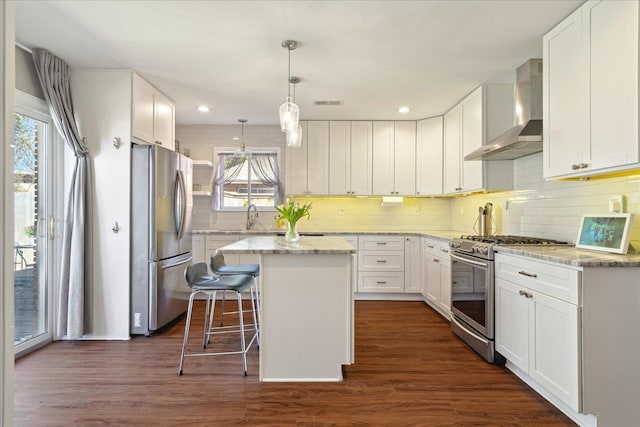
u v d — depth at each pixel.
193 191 5.41
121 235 3.40
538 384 2.42
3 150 1.12
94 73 3.38
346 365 2.82
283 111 2.97
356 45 2.91
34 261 3.20
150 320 3.45
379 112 4.79
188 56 3.12
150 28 2.66
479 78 3.60
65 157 3.42
